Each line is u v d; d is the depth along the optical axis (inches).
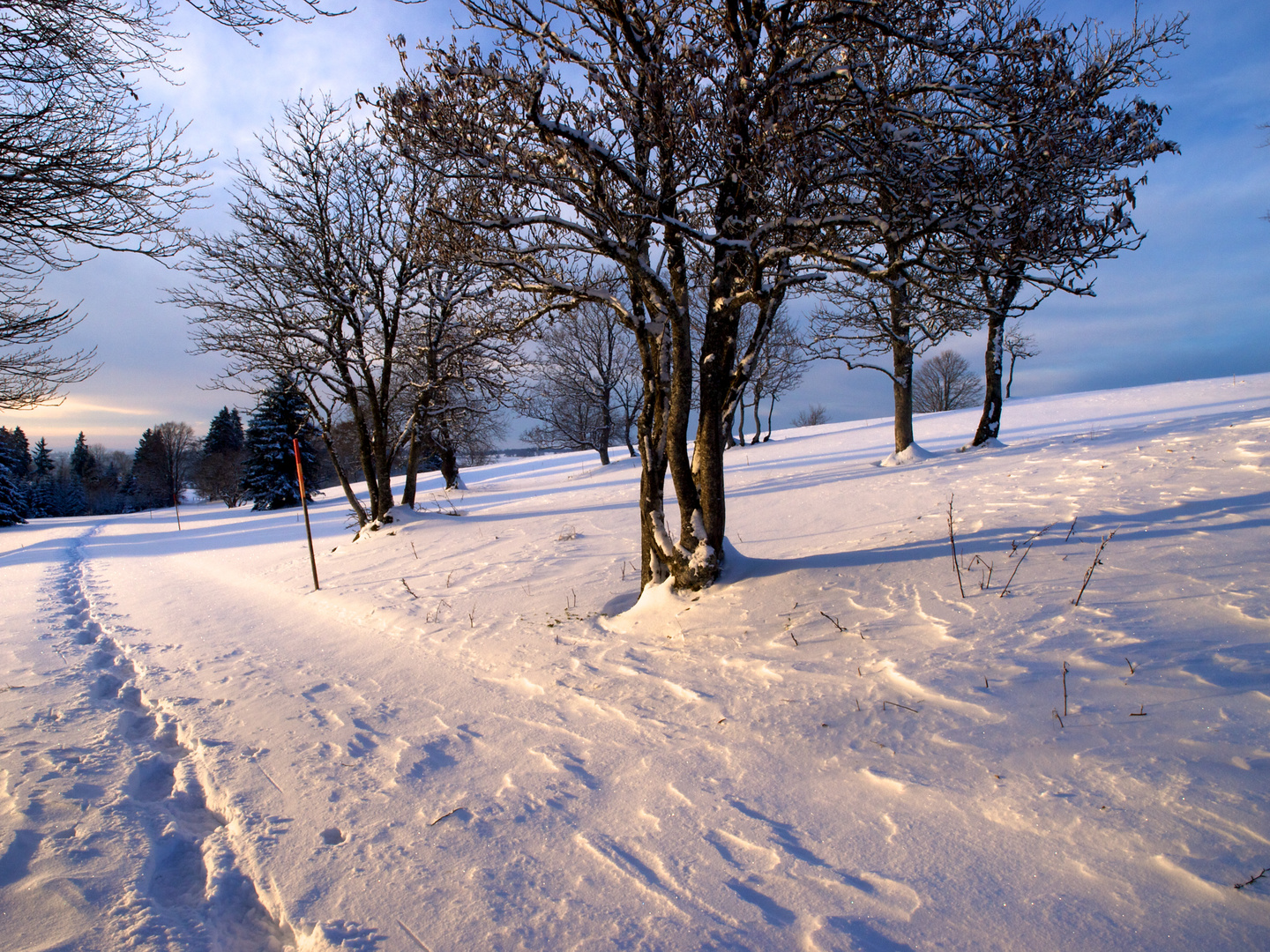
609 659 247.1
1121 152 235.0
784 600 256.4
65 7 212.1
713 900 108.5
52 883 120.6
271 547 832.3
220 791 164.9
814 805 133.6
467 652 286.4
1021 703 155.3
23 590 593.9
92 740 201.0
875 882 108.4
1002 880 105.3
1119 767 126.8
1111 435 543.5
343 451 1891.0
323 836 140.6
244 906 120.5
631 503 667.4
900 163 246.4
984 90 243.0
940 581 241.9
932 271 258.2
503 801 149.7
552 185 244.2
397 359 711.1
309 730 206.7
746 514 521.3
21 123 213.5
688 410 285.0
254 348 663.1
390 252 664.4
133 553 969.5
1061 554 245.3
